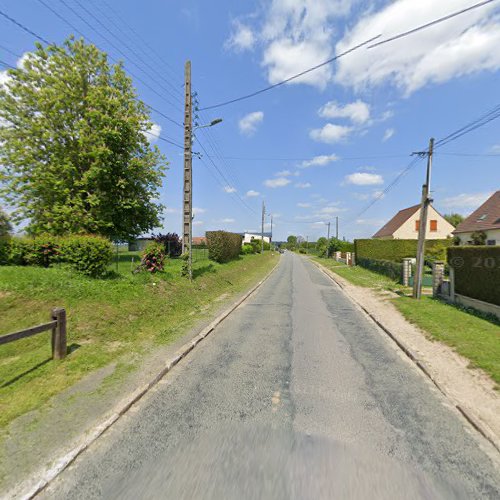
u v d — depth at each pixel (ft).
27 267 26.55
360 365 16.61
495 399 12.68
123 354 17.11
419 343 19.93
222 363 16.70
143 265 34.83
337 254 137.18
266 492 7.59
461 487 7.88
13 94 55.26
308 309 32.04
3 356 15.74
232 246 80.23
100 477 8.13
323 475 8.21
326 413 11.51
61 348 15.56
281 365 16.43
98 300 23.18
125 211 62.95
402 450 9.37
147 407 11.91
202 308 30.17
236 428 10.45
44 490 7.69
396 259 95.35
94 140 55.36
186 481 7.97
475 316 26.76
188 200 40.01
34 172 54.80
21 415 10.86
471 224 89.71
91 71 59.67
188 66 41.14
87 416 10.91
